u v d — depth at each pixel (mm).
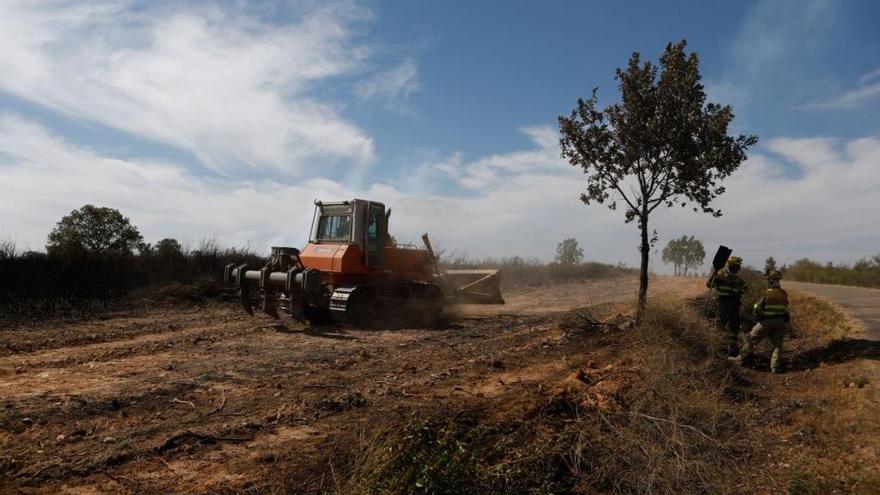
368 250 13164
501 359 9320
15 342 9977
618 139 11367
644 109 10945
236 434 5688
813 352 9312
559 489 4637
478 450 4816
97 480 4617
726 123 10586
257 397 6973
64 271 14828
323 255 13055
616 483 4746
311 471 4734
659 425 5562
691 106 10766
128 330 11586
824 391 7148
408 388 7492
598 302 17438
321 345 10609
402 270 14133
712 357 8445
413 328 12906
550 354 9719
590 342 10531
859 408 6234
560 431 5621
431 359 9391
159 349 9875
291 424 5996
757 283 15836
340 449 5078
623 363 8250
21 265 14500
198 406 6594
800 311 13672
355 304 12398
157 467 4887
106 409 6395
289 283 12125
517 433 5418
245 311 14539
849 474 4848
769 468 5156
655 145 10875
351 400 6738
